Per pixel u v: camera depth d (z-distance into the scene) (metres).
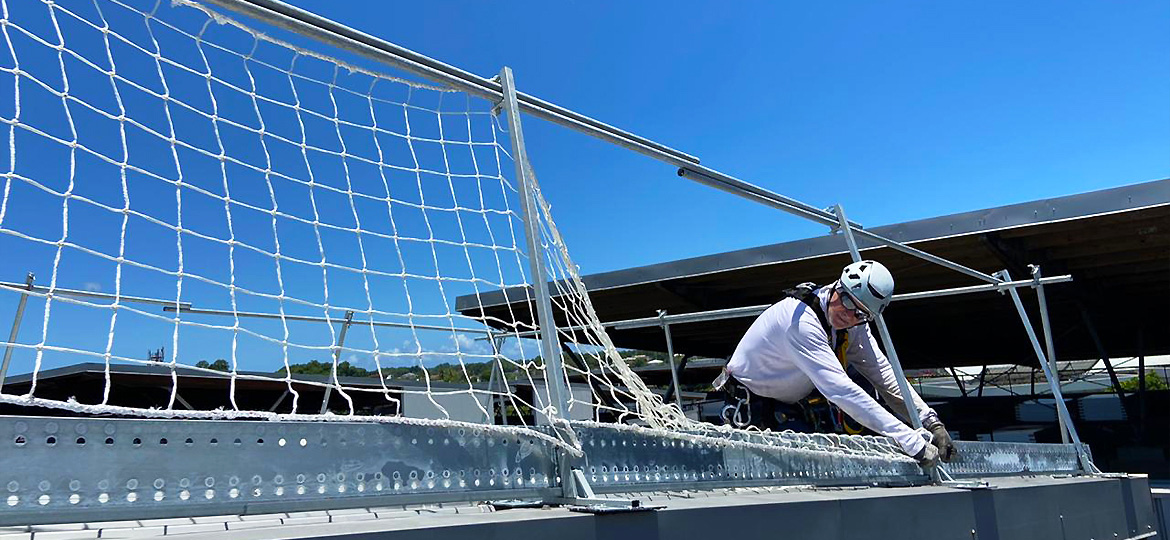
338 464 1.49
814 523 2.13
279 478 1.41
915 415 3.29
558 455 1.87
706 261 10.34
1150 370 24.94
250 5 1.65
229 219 1.67
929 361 20.55
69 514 1.18
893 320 13.88
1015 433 18.28
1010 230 8.48
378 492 1.53
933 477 3.14
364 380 6.40
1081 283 10.84
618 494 2.01
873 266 3.29
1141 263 9.99
